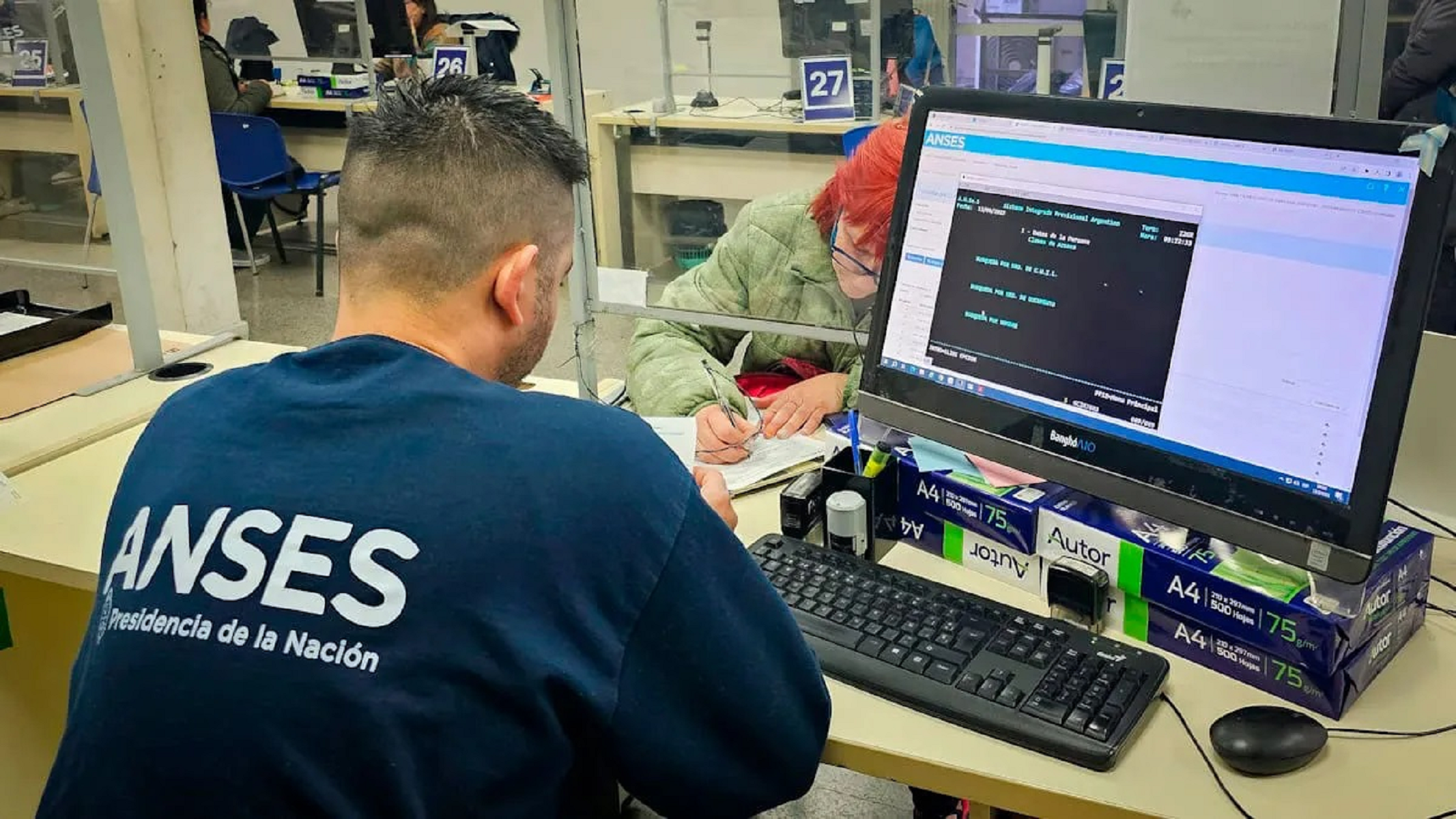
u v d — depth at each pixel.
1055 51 2.98
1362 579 0.97
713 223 1.75
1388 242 0.95
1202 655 1.07
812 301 1.65
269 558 0.83
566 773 0.88
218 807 0.81
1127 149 1.12
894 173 1.54
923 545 1.30
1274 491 1.02
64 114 3.86
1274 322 1.02
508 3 6.60
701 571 0.89
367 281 0.98
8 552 1.46
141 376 2.04
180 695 0.82
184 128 4.20
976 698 1.01
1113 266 1.13
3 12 3.87
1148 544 1.09
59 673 1.86
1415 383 1.24
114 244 1.98
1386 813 0.88
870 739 0.99
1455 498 1.25
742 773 0.93
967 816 1.44
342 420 0.88
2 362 2.09
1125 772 0.94
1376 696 1.02
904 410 1.32
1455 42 2.08
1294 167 1.01
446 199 0.95
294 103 5.80
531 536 0.84
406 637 0.81
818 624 1.13
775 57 3.47
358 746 0.80
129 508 0.92
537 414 0.89
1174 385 1.09
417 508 0.84
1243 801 0.90
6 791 1.83
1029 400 1.20
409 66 6.17
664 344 1.75
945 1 3.09
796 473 1.49
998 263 1.22
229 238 4.81
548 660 0.83
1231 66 1.40
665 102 3.03
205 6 5.53
